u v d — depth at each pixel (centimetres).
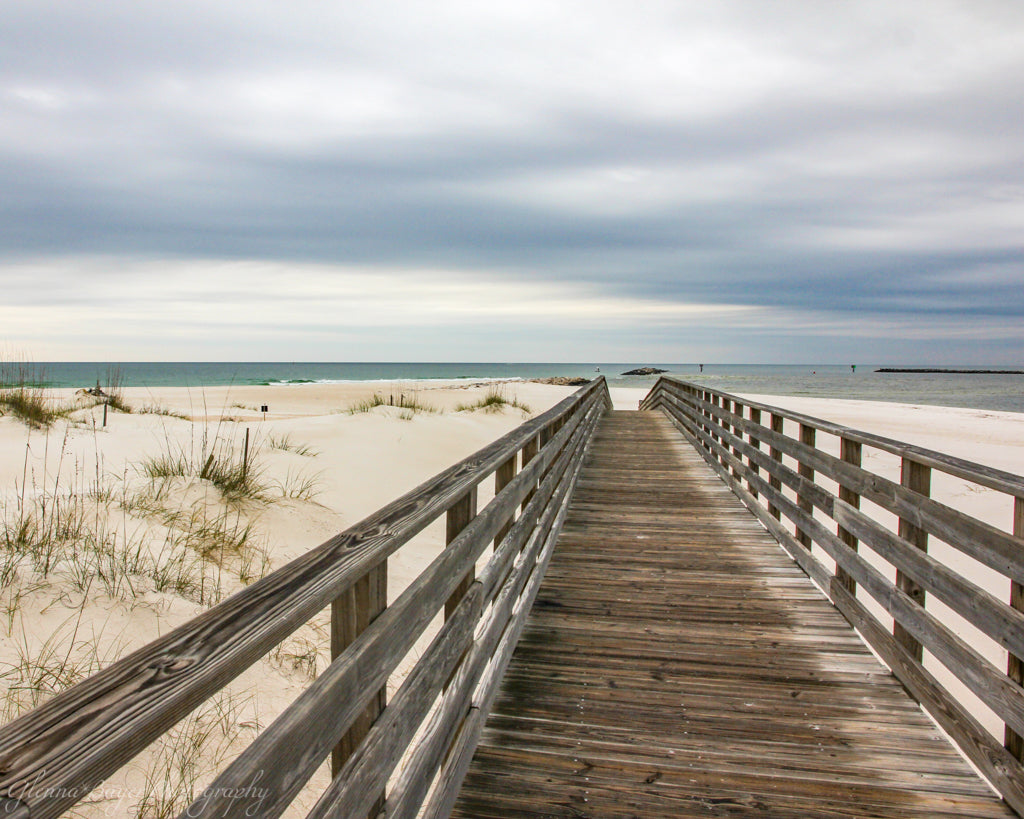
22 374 1082
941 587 263
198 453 859
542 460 412
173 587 411
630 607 422
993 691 227
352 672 138
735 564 507
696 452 1071
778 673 335
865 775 254
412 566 614
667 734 282
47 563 373
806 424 473
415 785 181
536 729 285
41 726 76
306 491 784
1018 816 228
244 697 331
